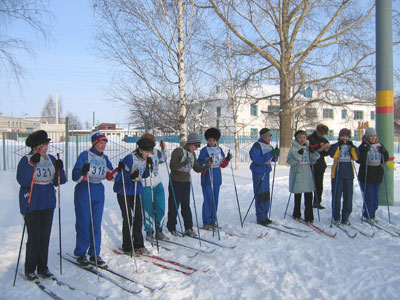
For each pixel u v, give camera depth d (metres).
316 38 13.09
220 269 3.90
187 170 5.05
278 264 4.01
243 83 13.42
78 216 3.90
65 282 3.52
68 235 5.05
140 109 11.38
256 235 5.00
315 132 6.42
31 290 3.34
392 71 6.78
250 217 6.11
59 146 16.06
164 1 9.38
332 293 3.33
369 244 4.68
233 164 15.23
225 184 9.69
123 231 4.34
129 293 3.29
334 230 5.28
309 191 5.62
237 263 4.07
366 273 3.73
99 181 4.01
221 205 7.15
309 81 13.99
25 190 3.52
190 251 4.43
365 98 13.86
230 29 12.95
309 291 3.40
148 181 4.76
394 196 7.52
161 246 4.62
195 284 3.54
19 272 3.76
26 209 3.46
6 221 5.86
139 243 4.33
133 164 4.30
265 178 5.52
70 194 8.20
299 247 4.49
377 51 6.86
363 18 13.06
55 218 6.05
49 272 3.68
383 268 3.85
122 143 15.59
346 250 4.42
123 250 4.36
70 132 16.92
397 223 5.66
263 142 5.55
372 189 5.69
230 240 4.80
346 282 3.54
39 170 3.57
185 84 9.82
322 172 6.50
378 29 6.83
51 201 3.64
